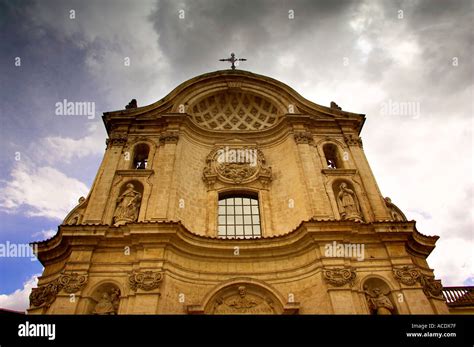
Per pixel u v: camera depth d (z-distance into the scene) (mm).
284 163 22250
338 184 20609
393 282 15664
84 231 15977
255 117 25812
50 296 14844
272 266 16969
